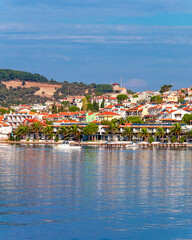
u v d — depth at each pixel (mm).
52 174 161250
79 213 97125
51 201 108375
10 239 79375
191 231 85562
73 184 135500
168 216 95500
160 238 81375
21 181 140875
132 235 82875
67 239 80250
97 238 81062
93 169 181375
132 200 110938
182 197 115438
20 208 100688
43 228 85875
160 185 135375
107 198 113000
